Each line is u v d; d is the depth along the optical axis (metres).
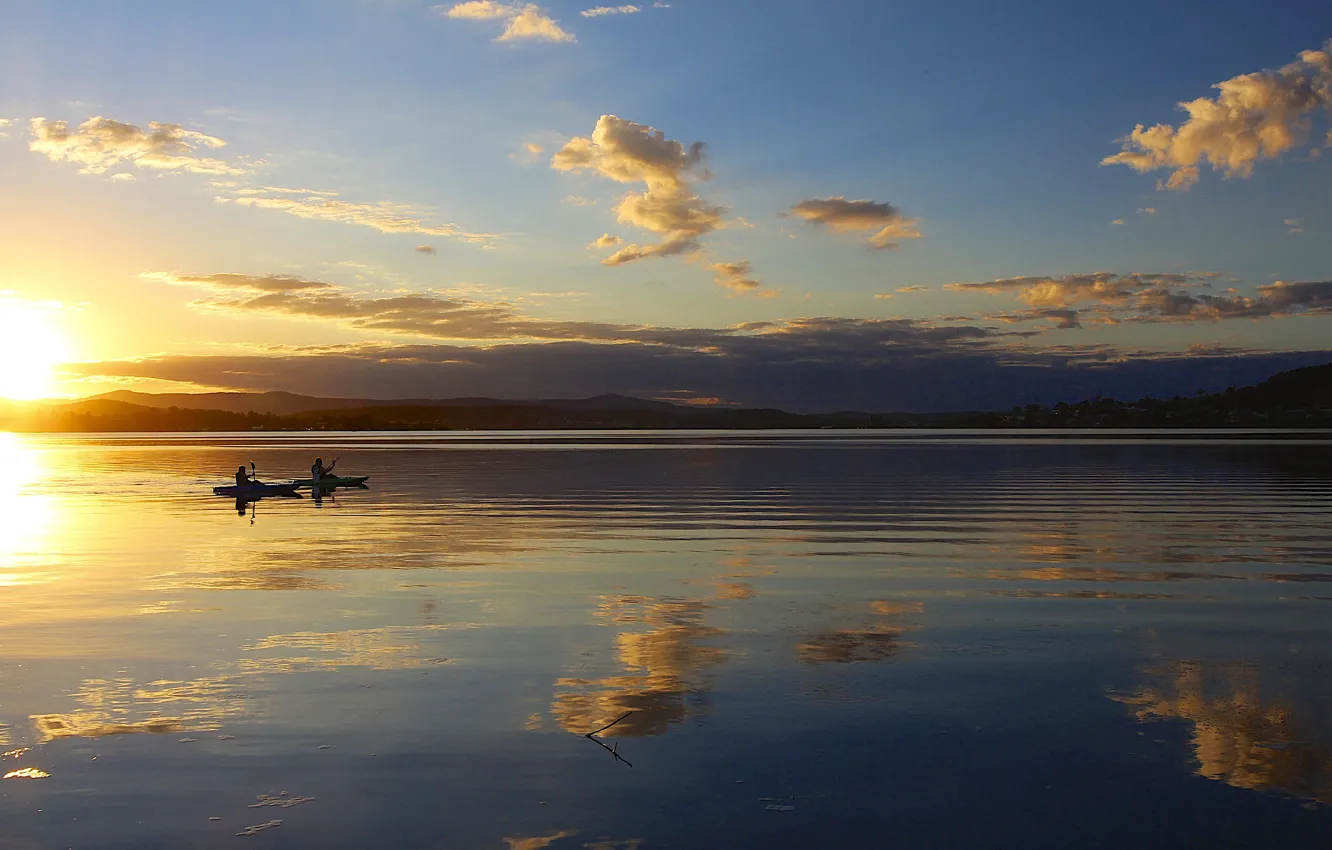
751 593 19.41
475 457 92.88
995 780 10.05
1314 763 10.43
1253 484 49.22
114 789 9.91
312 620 17.03
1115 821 9.16
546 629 16.34
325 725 11.65
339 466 75.38
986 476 57.53
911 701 12.45
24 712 12.12
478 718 11.88
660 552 25.19
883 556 24.31
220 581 20.97
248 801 9.64
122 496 46.03
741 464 75.25
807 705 12.32
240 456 100.12
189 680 13.41
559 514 35.34
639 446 130.12
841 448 116.50
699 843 8.77
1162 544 26.30
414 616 17.34
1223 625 16.42
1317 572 21.70
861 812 9.35
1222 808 9.39
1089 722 11.67
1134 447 109.44
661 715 11.98
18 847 8.74
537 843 8.78
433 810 9.41
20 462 86.38
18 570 22.72
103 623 16.81
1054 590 19.61
